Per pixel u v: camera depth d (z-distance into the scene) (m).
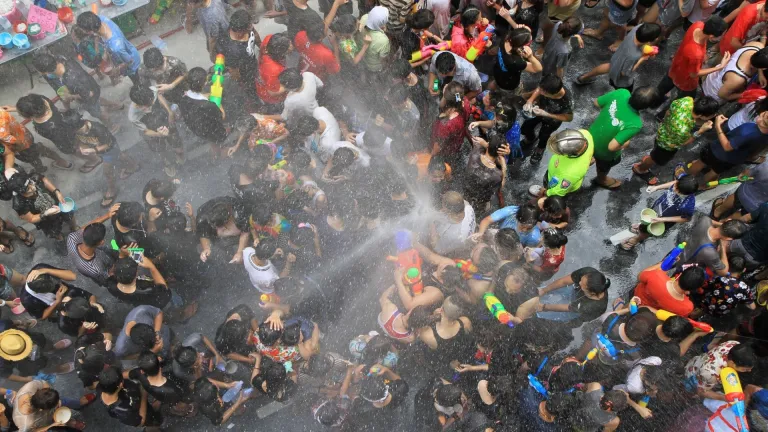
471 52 6.89
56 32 7.64
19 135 6.14
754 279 6.03
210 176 7.38
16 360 5.29
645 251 6.61
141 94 6.04
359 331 5.96
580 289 5.14
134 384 5.10
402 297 5.23
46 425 4.91
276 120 6.68
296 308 5.57
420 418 5.14
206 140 7.38
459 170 6.48
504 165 6.03
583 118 7.80
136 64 6.99
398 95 6.37
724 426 4.64
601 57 8.38
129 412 5.02
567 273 6.51
